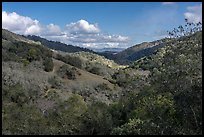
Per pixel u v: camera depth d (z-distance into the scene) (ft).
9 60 179.73
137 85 101.40
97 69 256.93
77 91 178.70
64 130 77.20
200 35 81.30
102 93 186.70
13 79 142.31
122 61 583.17
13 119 80.84
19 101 105.09
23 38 458.50
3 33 314.76
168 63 78.95
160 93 71.67
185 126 58.85
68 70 204.74
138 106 75.51
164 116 63.67
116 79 225.97
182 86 65.46
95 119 78.89
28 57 197.98
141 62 249.55
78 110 91.30
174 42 93.71
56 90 165.27
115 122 81.10
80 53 560.61
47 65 197.57
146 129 59.57
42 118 84.33
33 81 159.53
